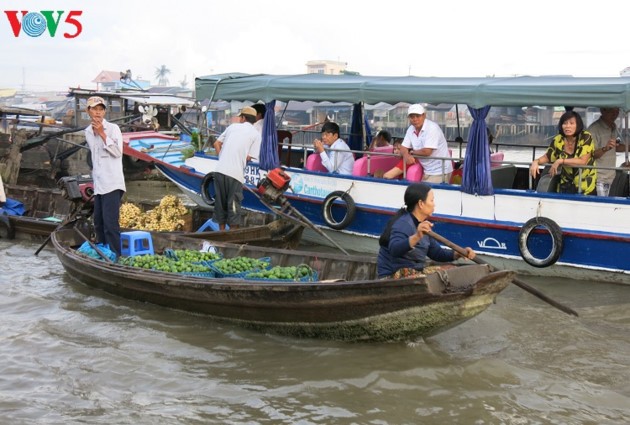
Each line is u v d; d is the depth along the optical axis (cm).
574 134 916
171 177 1488
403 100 1028
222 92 1262
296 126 1509
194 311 805
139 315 826
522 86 924
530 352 705
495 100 945
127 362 683
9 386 629
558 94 899
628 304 850
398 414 577
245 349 717
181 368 671
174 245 1002
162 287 809
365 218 1114
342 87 1080
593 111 1127
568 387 621
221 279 764
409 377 641
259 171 1234
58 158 2119
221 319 784
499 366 662
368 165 1134
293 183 1201
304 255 860
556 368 666
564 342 730
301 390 621
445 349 712
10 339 743
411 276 665
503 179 1126
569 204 923
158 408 589
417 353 690
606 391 614
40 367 672
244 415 577
